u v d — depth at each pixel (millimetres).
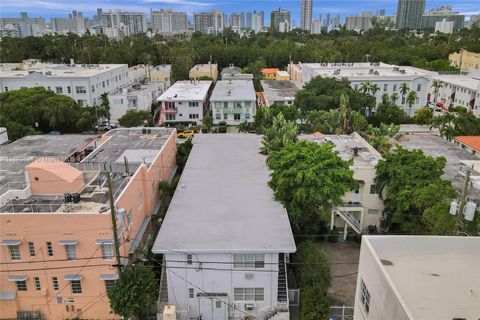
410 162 31422
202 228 26188
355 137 43375
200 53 125688
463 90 75000
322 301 24422
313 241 31344
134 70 102438
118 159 35094
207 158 39594
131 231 28141
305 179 28281
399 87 75875
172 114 71812
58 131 63688
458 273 14367
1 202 26469
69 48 128875
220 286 25109
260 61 117000
